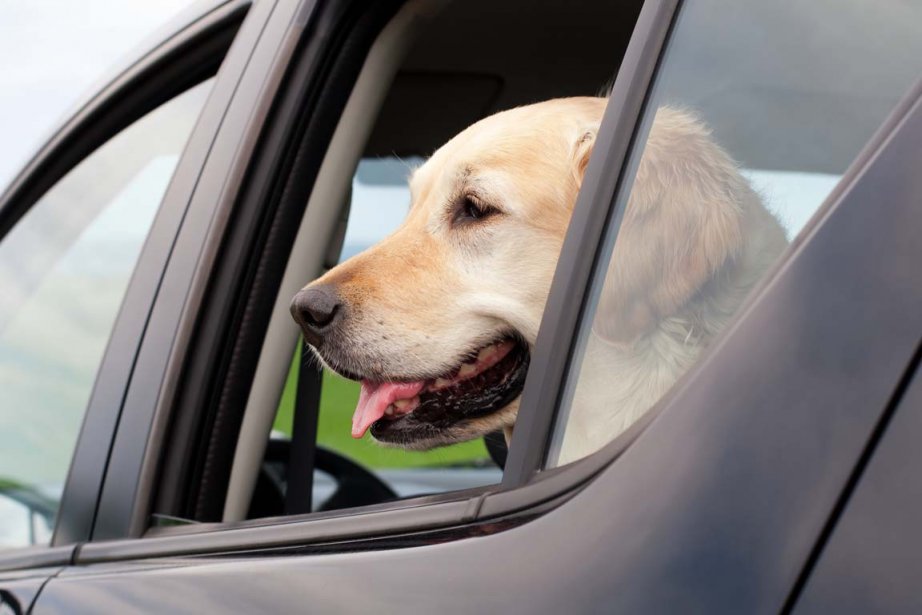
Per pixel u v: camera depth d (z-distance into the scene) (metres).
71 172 2.33
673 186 1.25
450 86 2.87
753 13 1.12
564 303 1.14
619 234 1.19
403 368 2.03
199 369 1.79
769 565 0.76
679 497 0.84
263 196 1.88
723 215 1.22
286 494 2.35
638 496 0.88
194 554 1.48
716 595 0.78
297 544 1.30
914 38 0.90
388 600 1.03
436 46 2.69
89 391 1.99
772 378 0.82
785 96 1.07
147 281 1.88
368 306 2.03
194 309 1.79
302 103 1.93
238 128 1.89
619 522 0.88
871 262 0.79
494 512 1.06
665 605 0.81
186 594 1.34
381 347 2.03
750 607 0.76
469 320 2.07
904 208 0.79
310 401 2.36
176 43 2.16
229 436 1.84
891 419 0.74
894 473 0.73
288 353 1.98
